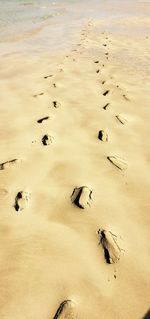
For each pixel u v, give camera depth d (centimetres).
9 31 906
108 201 226
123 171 258
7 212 216
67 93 418
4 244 192
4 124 331
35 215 213
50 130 318
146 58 609
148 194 235
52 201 225
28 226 205
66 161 269
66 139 303
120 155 279
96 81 470
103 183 244
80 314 156
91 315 155
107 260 183
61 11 1363
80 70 527
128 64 566
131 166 265
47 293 165
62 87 441
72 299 162
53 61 584
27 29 939
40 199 227
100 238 197
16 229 203
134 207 222
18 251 188
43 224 207
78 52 655
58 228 204
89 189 236
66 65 556
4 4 1574
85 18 1153
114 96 408
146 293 167
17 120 339
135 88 439
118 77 489
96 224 207
